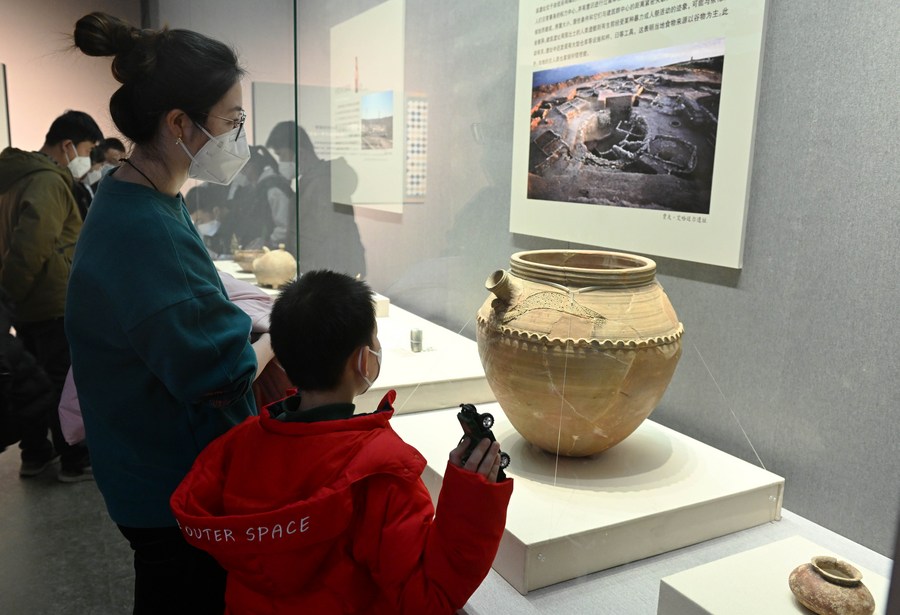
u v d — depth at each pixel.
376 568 0.84
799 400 1.29
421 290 2.10
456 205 1.93
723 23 1.31
